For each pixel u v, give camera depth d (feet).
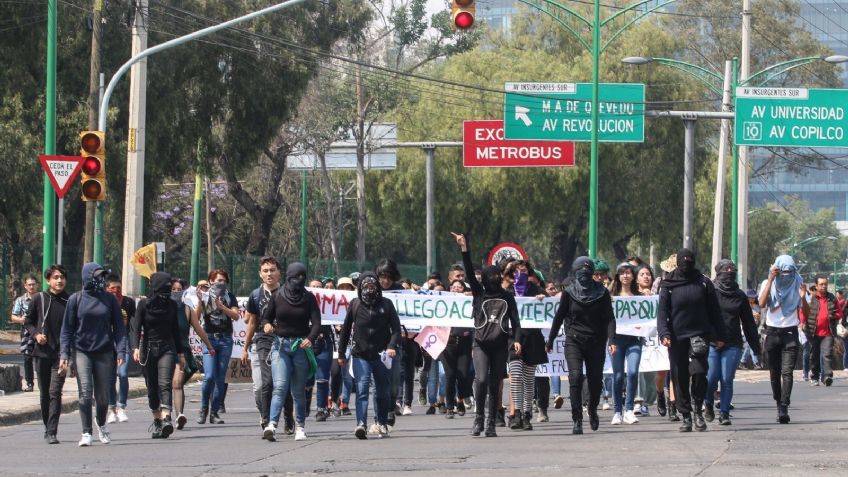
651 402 109.19
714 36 444.96
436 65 373.61
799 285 95.04
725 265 90.43
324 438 87.76
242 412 117.19
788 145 212.23
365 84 337.11
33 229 264.31
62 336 84.33
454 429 94.58
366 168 331.57
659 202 332.80
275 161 308.60
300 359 84.74
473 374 111.55
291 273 84.23
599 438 83.51
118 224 263.08
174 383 97.66
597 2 203.62
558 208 320.50
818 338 157.28
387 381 87.45
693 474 63.72
